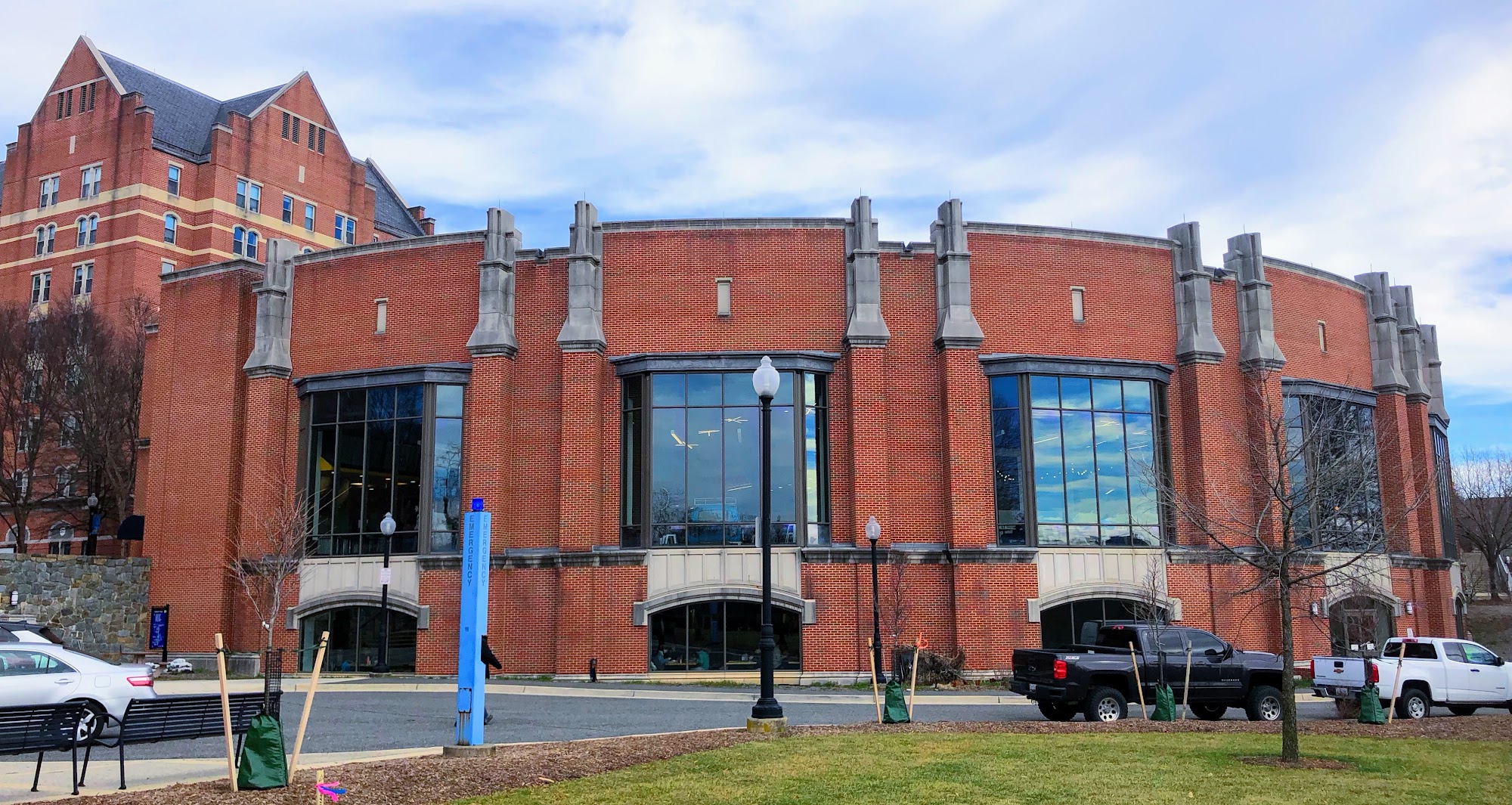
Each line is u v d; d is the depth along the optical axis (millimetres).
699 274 33031
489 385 32406
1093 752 15266
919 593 31406
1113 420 33562
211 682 30266
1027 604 31281
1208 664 22422
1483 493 76875
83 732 15125
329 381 34625
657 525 31625
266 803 11016
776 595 30938
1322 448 28891
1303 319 37719
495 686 28531
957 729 18438
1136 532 33000
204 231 70562
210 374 36469
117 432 51531
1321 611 33844
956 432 31781
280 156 75750
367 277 35156
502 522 31859
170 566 35688
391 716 21438
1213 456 33688
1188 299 34656
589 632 30750
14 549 57656
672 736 16891
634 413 32469
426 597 32281
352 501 33969
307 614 33625
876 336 32062
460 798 11531
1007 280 33625
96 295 68000
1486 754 16172
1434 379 43906
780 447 31875
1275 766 14375
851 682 30297
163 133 72000
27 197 73188
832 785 12484
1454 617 40375
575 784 12422
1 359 50125
